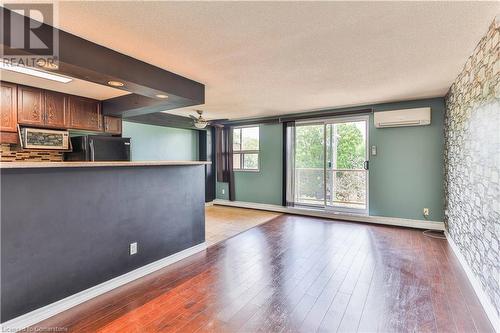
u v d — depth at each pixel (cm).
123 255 255
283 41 219
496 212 185
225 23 189
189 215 332
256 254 329
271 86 351
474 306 210
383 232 419
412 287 240
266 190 617
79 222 220
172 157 626
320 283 250
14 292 182
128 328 185
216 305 214
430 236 396
